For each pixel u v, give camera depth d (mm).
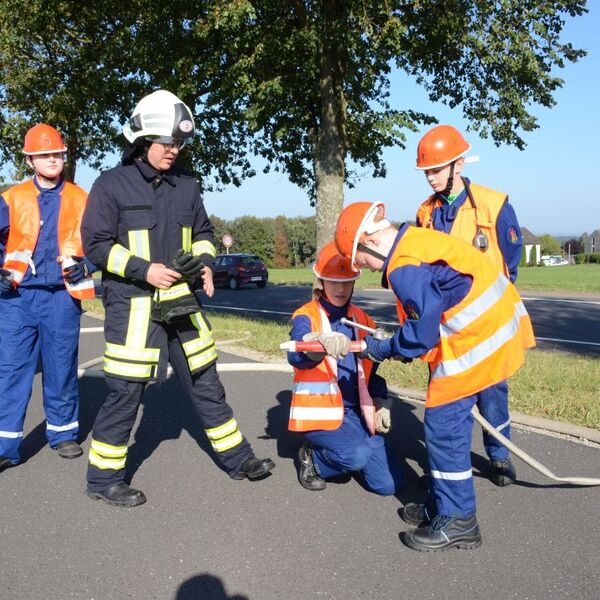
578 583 3049
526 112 12289
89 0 14258
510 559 3270
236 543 3463
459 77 12758
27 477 4387
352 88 12508
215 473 4414
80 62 15672
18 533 3596
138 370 3893
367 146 14062
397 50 10555
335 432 3986
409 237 3293
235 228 100500
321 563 3254
